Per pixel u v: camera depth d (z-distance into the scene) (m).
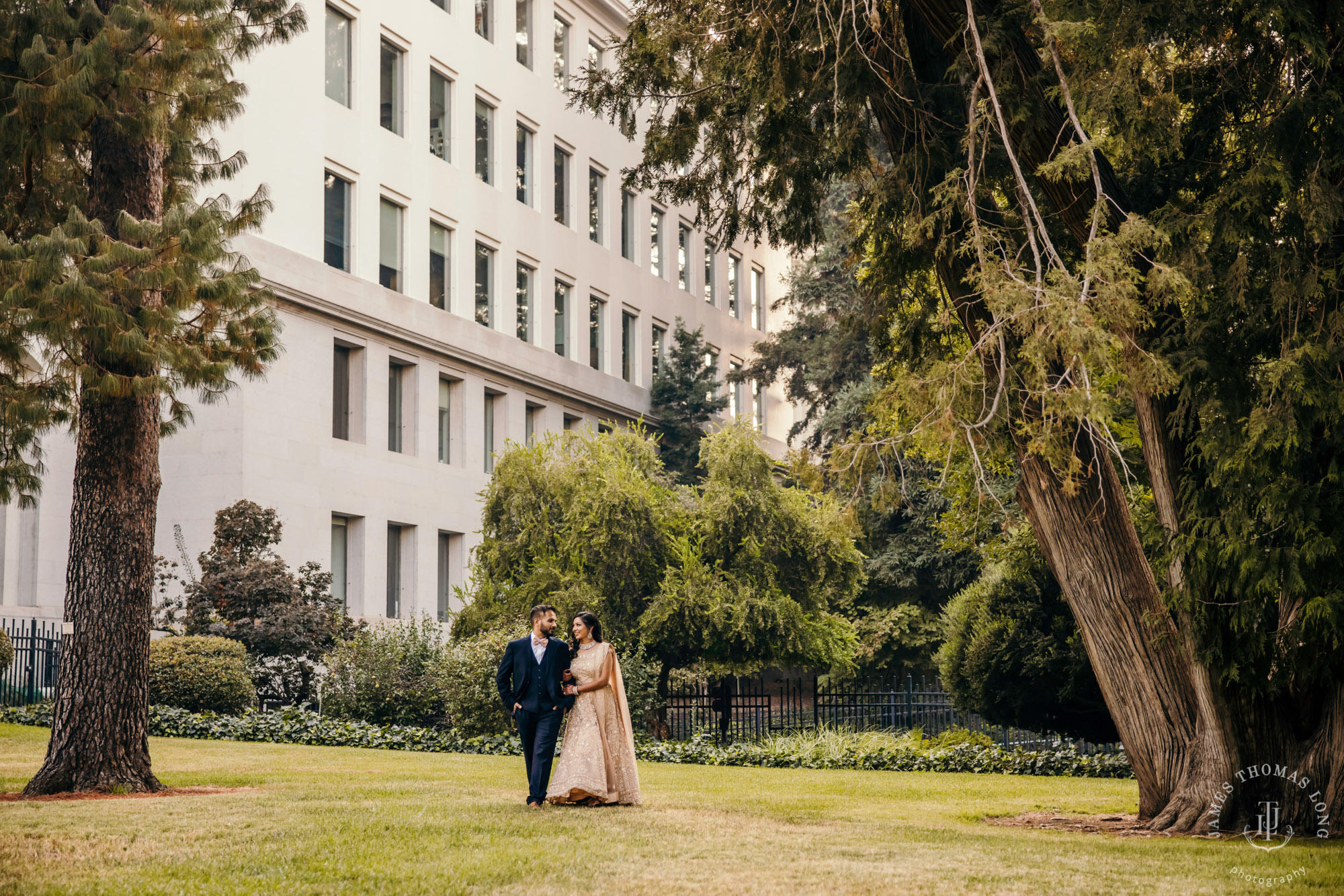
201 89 12.17
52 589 24.55
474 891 6.19
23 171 11.99
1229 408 8.88
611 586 21.12
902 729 21.48
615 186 38.22
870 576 30.11
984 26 9.53
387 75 29.67
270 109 25.64
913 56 10.48
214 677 19.30
